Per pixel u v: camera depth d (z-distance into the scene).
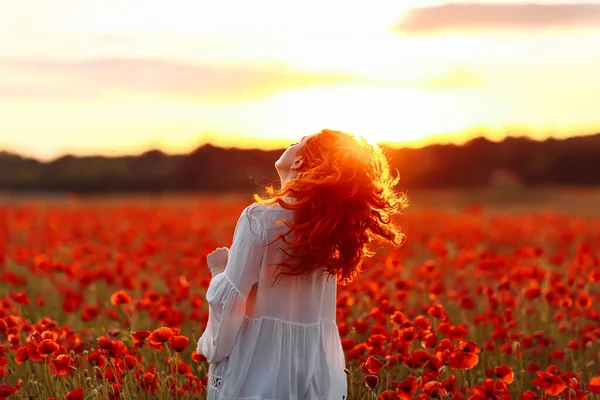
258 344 4.15
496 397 4.47
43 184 45.16
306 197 4.03
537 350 6.63
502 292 7.85
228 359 4.15
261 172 37.84
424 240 12.90
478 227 15.85
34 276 10.26
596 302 8.38
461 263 9.38
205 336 4.20
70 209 21.86
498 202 32.06
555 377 4.65
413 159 44.59
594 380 4.54
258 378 4.12
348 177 4.06
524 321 7.41
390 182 4.33
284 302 4.18
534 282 7.75
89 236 14.45
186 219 17.80
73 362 5.12
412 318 7.10
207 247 10.55
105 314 7.35
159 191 44.16
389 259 8.43
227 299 4.05
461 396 4.82
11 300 7.17
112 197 37.75
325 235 4.00
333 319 4.40
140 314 7.49
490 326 7.36
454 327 5.24
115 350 4.80
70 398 4.36
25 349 4.79
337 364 4.38
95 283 9.26
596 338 6.40
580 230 15.17
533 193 35.78
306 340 4.23
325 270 4.22
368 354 5.62
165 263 10.04
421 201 32.22
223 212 20.08
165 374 5.36
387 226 4.26
